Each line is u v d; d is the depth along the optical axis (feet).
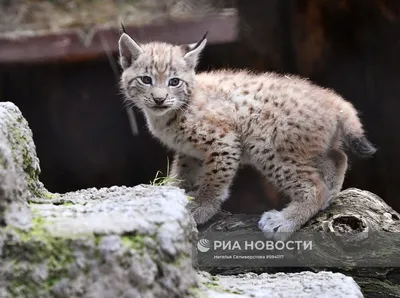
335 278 17.02
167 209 14.42
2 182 14.20
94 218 14.19
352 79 40.50
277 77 26.21
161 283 13.56
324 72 40.34
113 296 13.20
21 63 37.52
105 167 42.42
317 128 23.93
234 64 39.60
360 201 23.67
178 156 26.27
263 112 24.31
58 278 13.34
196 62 26.66
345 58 40.04
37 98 40.60
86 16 40.24
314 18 39.24
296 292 15.47
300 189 23.49
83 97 40.88
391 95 40.55
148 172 42.60
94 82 40.50
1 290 13.28
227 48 39.34
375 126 41.24
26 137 16.94
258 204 40.78
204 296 14.25
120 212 14.42
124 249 13.37
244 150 24.90
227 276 18.72
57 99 40.81
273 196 40.55
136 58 26.86
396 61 39.93
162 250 13.62
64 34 37.24
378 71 40.29
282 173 23.93
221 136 24.57
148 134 41.81
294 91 24.62
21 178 15.56
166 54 26.17
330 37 39.68
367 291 21.22
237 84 25.54
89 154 42.32
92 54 37.09
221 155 24.47
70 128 41.63
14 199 14.57
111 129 41.98
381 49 39.91
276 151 24.00
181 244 13.93
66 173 42.34
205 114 24.99
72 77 40.24
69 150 42.09
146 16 39.68
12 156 15.20
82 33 37.32
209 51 39.34
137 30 37.04
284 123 23.86
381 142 41.32
